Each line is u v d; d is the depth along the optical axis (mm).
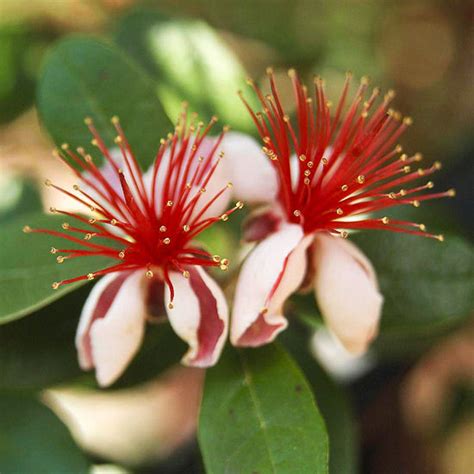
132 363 379
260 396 342
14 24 447
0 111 442
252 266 337
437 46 511
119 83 369
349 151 346
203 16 481
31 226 357
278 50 486
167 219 342
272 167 352
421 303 368
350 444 376
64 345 365
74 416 476
